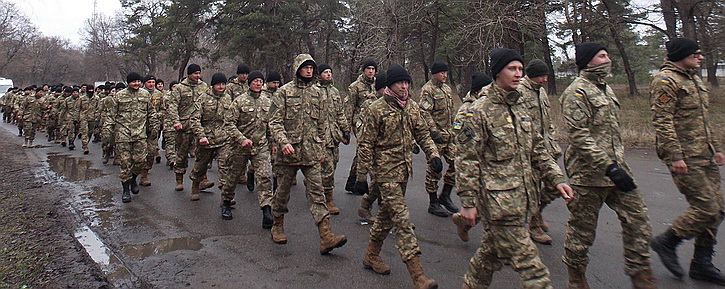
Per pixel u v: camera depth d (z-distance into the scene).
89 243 4.86
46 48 61.91
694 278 3.71
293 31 26.95
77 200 6.79
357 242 4.80
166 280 3.89
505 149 2.81
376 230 3.91
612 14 19.14
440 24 25.31
